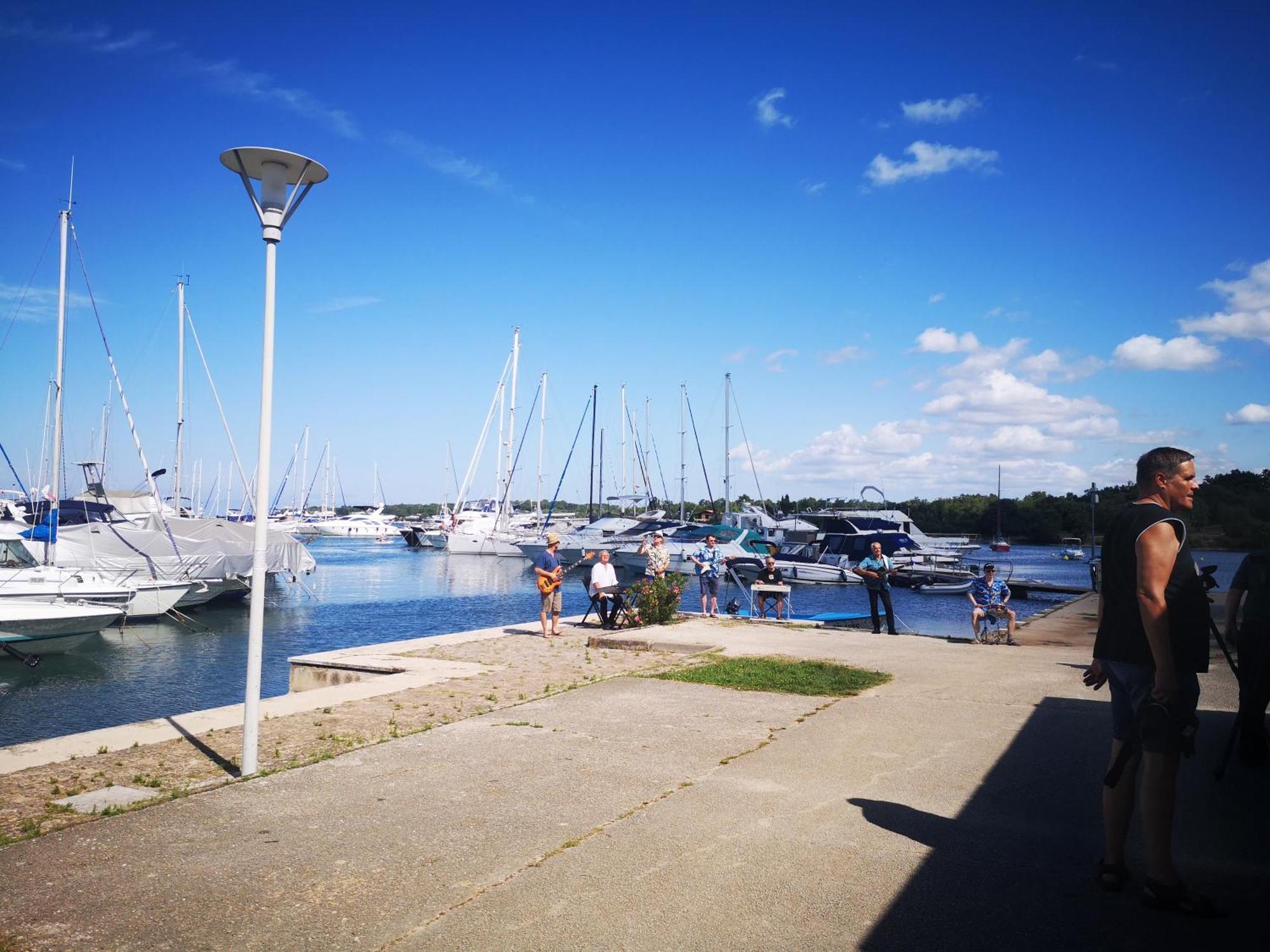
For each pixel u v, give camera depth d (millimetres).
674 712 8719
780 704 9148
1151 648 4027
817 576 43812
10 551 26406
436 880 4523
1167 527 4016
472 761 6852
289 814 5590
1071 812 5559
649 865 4707
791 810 5598
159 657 23625
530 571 57406
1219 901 4246
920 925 4008
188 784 6320
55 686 19797
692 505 78688
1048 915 4102
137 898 4312
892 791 6023
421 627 29578
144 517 37312
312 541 108500
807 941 3857
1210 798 5812
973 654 13078
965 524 132000
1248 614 6363
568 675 11133
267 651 24859
